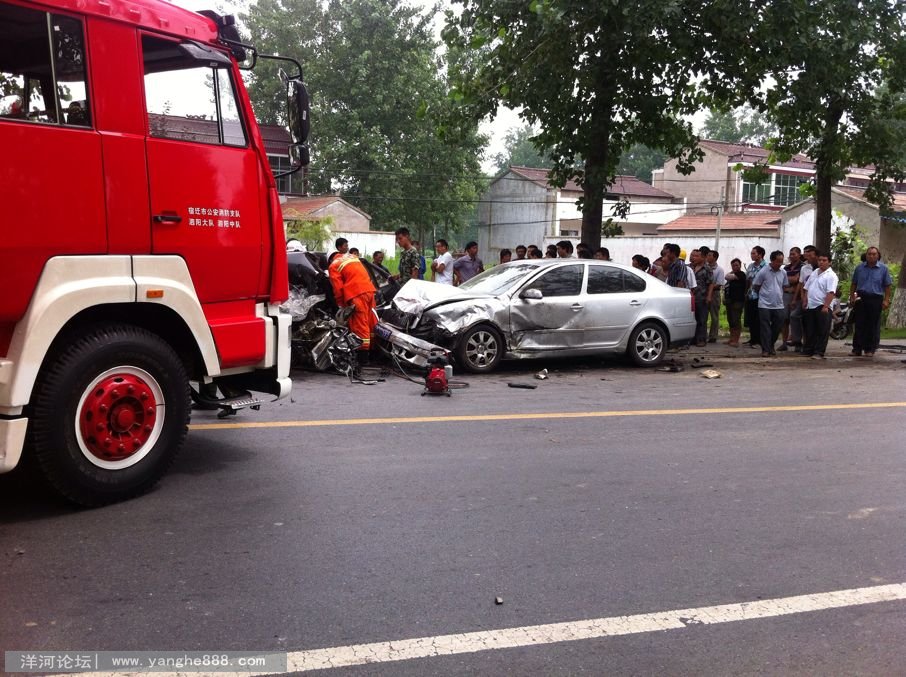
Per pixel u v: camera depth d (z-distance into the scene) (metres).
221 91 5.21
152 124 4.75
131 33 4.64
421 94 43.28
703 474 5.68
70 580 3.67
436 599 3.57
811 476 5.70
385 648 3.12
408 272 14.30
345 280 10.12
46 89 4.26
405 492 5.09
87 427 4.54
